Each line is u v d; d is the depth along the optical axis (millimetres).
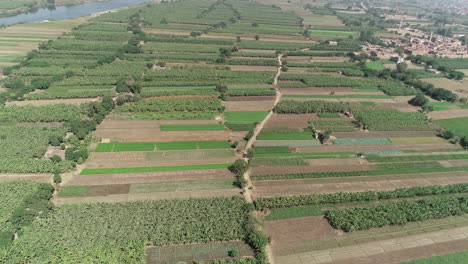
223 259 84938
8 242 83625
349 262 86125
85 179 108812
